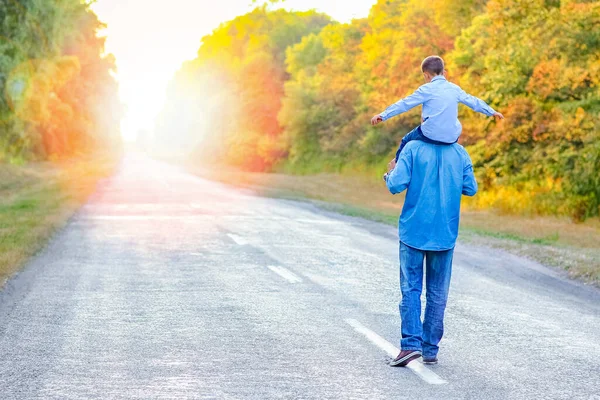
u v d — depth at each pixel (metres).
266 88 77.69
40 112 32.56
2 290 9.05
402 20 44.00
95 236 15.13
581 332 7.10
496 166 28.78
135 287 9.31
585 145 23.83
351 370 5.50
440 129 5.45
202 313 7.68
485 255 13.47
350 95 60.38
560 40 25.44
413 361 5.82
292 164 66.00
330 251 13.30
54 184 35.88
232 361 5.74
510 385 5.17
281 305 8.16
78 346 6.22
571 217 23.45
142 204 24.08
